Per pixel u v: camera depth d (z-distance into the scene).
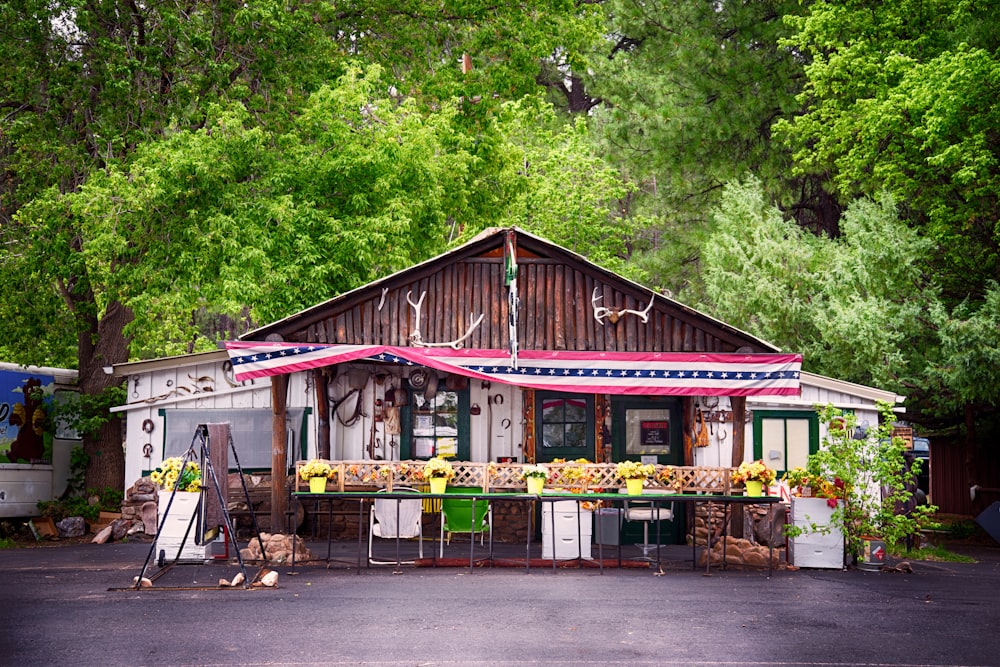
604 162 34.88
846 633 10.20
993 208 26.02
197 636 9.60
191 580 13.39
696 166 34.56
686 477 15.85
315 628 10.01
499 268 17.97
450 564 15.27
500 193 28.25
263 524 20.03
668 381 17.31
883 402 16.56
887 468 16.09
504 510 19.64
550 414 19.84
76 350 29.11
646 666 8.59
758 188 28.92
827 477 16.14
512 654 8.95
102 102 22.59
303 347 16.81
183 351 35.75
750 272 26.48
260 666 8.45
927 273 27.03
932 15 26.83
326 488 15.56
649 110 34.41
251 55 24.23
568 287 17.95
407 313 17.67
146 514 20.56
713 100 34.91
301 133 23.75
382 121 23.81
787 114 33.69
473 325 17.70
